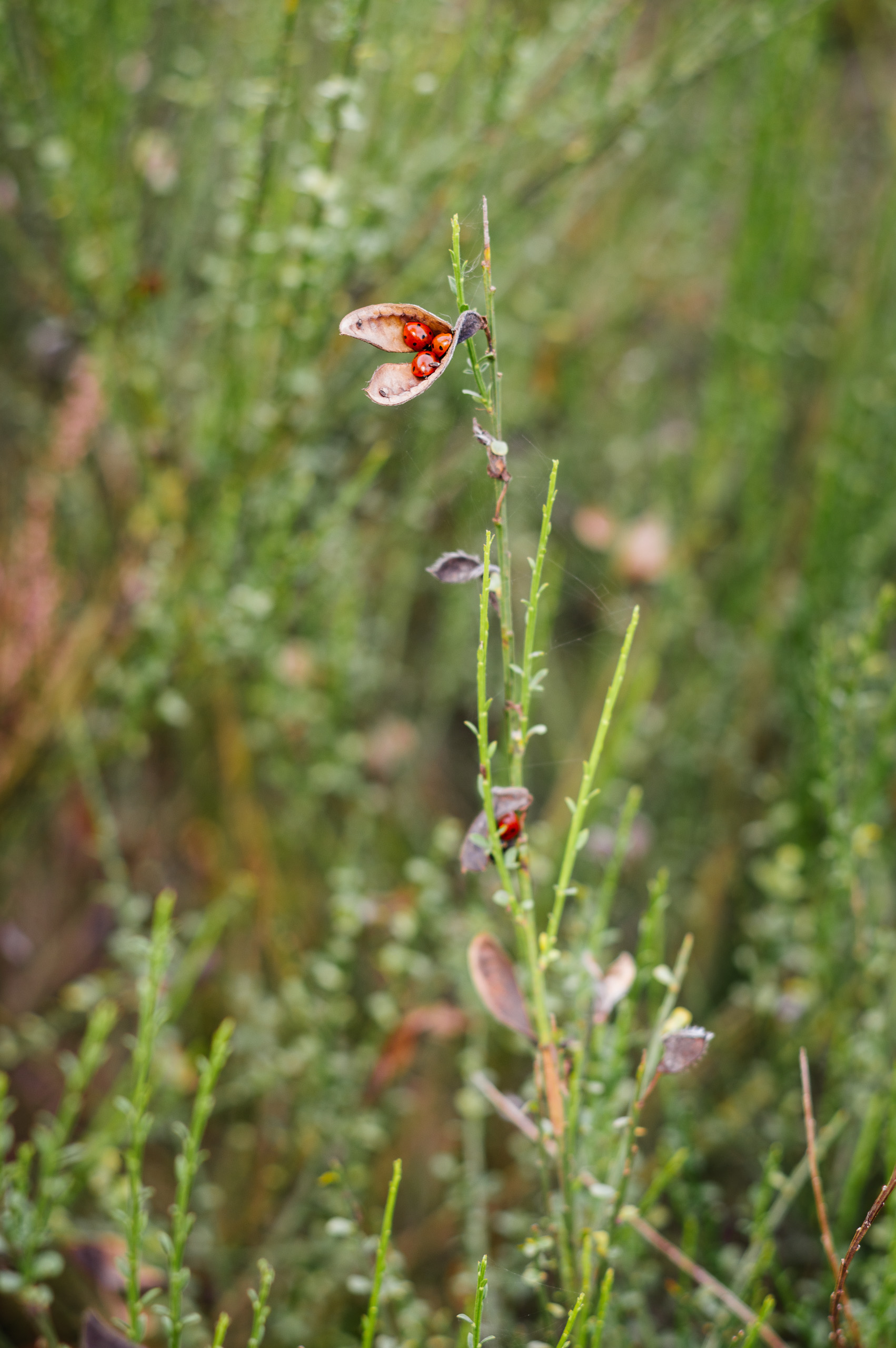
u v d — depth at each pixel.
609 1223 1.11
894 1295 1.13
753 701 1.93
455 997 1.58
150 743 1.81
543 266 1.91
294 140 1.50
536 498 1.33
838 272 2.22
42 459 1.62
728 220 2.23
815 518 1.78
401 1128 1.53
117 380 1.50
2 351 1.82
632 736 1.69
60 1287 1.27
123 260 1.47
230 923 1.63
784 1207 1.20
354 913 1.37
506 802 1.07
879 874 1.43
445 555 1.06
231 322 1.41
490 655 1.52
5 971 1.66
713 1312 1.18
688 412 2.32
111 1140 1.23
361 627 1.79
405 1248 1.42
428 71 1.54
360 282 1.46
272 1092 1.46
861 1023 1.29
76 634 1.57
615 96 1.53
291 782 1.66
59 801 1.70
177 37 1.60
